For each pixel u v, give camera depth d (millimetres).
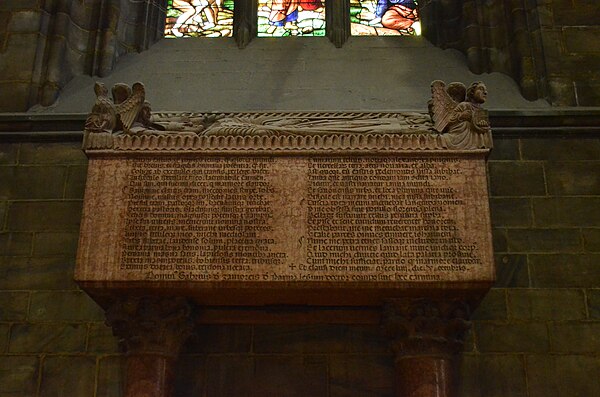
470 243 5594
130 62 8438
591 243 6824
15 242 6910
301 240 5637
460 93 6160
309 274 5543
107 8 8555
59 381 6418
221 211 5727
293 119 6125
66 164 7250
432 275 5527
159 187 5789
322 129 5957
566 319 6551
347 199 5742
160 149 5875
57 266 6816
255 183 5805
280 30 8969
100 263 5582
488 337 6496
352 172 5820
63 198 7102
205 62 8375
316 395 6344
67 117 7367
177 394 6367
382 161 5844
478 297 5773
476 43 8289
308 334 6551
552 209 6973
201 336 6551
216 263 5582
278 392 6363
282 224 5684
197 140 5910
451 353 5883
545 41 7918
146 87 7992
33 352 6523
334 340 6520
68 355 6504
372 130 5953
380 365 6426
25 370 6461
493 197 7031
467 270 5527
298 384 6387
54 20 8195
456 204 5703
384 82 8008
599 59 7828
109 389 6371
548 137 7301
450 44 8617
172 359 5930
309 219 5691
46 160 7273
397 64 8297
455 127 5914
